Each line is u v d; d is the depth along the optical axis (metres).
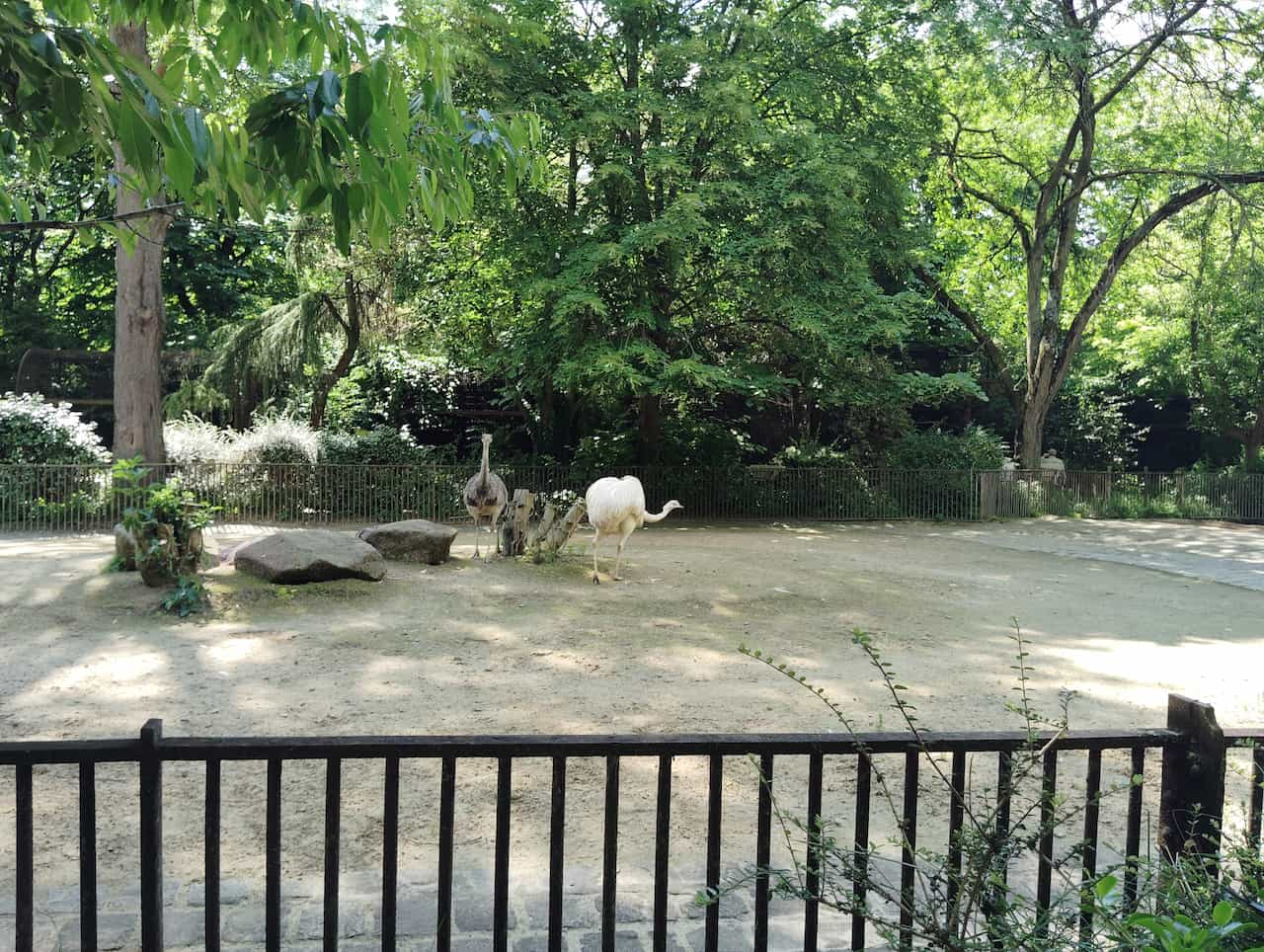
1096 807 2.85
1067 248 29.77
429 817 5.36
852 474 27.38
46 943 3.86
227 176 2.86
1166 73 27.44
